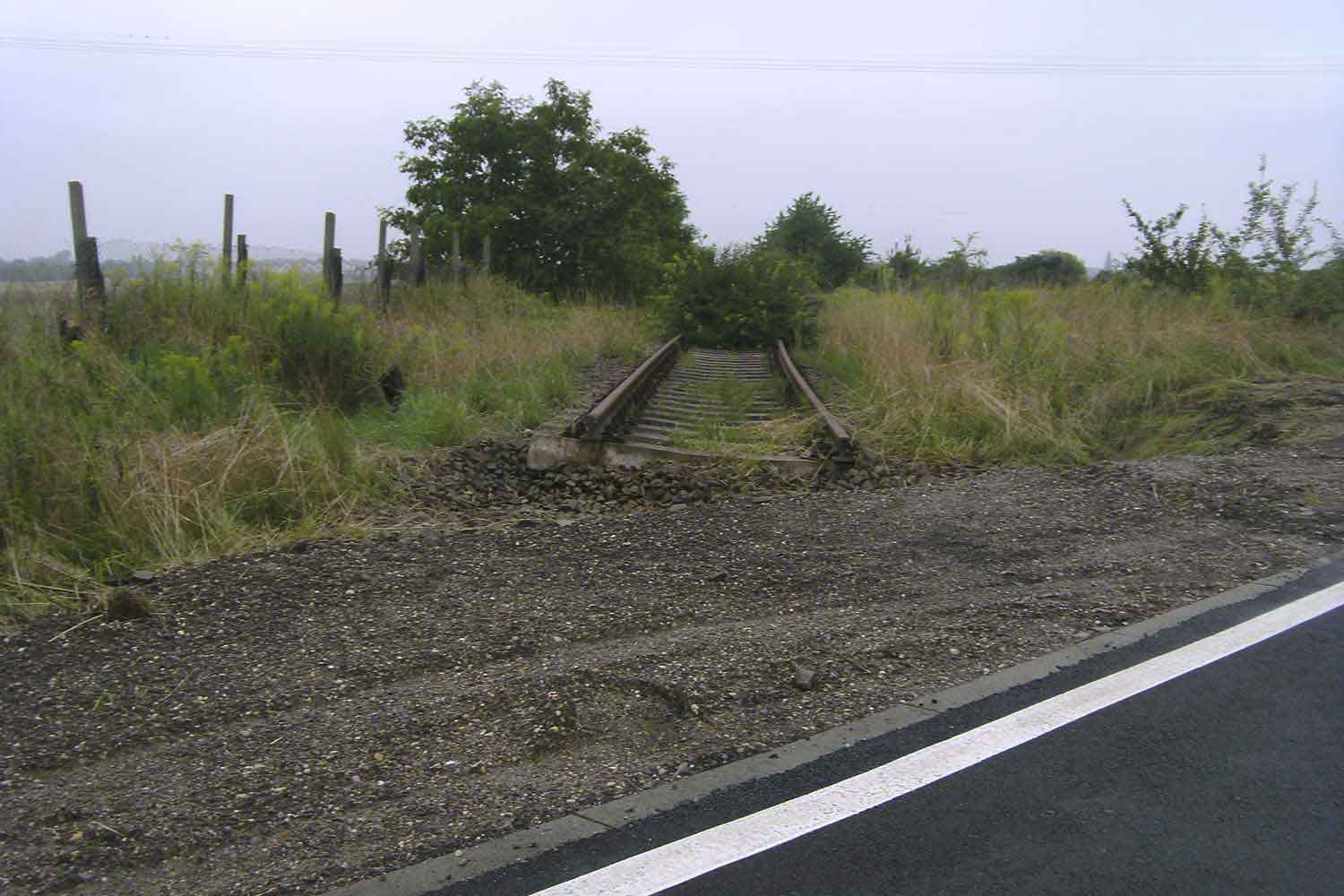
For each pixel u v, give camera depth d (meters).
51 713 4.07
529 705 4.00
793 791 3.33
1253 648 4.51
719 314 21.91
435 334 14.04
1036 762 3.51
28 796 3.45
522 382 12.21
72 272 10.87
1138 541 6.41
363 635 4.83
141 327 10.52
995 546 6.36
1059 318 13.55
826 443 9.26
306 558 6.12
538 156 37.47
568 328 19.02
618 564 5.98
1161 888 2.79
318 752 3.67
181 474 7.07
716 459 9.06
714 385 13.16
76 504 6.51
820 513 7.18
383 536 6.93
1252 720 3.81
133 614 5.12
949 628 4.82
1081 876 2.84
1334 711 3.88
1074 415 10.70
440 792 3.38
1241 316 14.45
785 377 14.41
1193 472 8.13
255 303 11.20
